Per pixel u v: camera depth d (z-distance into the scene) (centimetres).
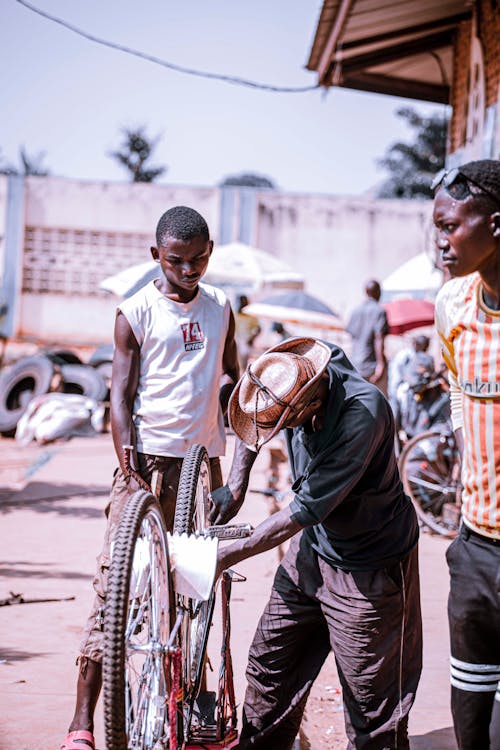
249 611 588
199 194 2919
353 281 2920
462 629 297
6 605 593
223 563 312
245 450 348
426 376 919
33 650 511
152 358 396
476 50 1086
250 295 2711
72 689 458
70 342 2964
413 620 345
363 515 324
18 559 720
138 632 318
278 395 296
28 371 1605
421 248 2900
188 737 355
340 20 1104
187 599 342
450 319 293
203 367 400
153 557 291
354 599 331
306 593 346
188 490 344
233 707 367
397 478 335
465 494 297
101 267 2956
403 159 4916
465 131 1192
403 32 1221
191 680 353
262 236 2916
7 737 397
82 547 767
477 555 291
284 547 755
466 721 300
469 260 274
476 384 283
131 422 392
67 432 1496
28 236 2944
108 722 260
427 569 710
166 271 388
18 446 1446
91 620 368
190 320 399
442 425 878
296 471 337
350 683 336
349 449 306
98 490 1044
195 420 397
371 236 2911
